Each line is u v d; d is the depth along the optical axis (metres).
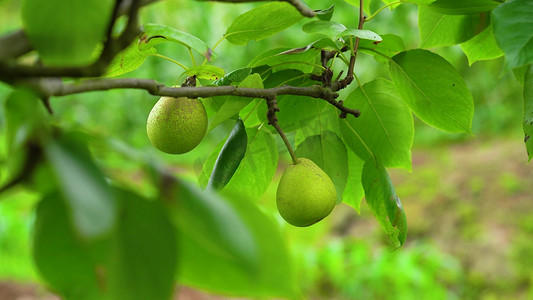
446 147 4.21
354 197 0.81
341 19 1.90
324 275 2.27
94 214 0.28
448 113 0.77
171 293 0.36
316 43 0.72
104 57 0.37
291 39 2.29
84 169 0.31
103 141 0.34
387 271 2.12
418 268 2.24
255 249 0.33
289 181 0.68
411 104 0.77
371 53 0.78
